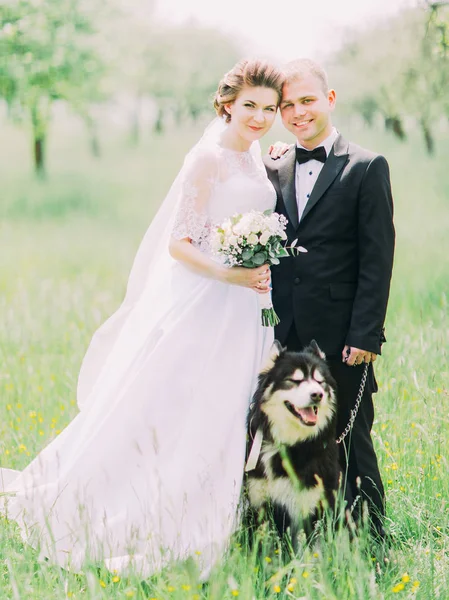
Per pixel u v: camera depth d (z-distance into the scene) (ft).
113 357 15.66
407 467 16.84
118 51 95.61
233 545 13.57
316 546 13.46
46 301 35.86
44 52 79.92
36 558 13.20
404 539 14.97
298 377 13.66
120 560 13.30
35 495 14.88
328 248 14.75
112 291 39.04
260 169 15.31
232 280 14.12
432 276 35.63
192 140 151.43
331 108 15.11
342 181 14.65
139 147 145.07
